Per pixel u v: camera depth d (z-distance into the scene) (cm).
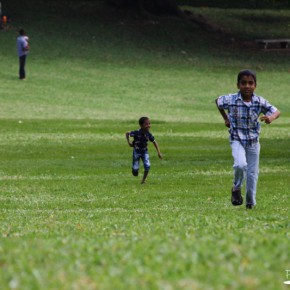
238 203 3406
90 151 7062
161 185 5053
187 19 15875
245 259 1788
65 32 14500
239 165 3297
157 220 3188
